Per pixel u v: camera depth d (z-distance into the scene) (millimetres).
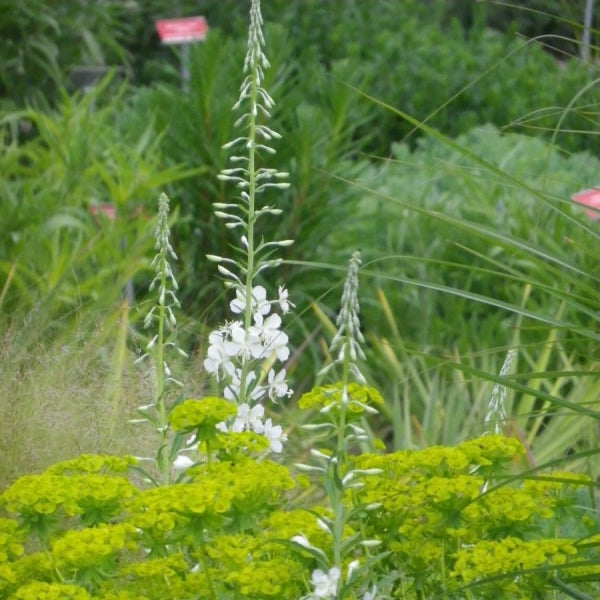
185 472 3551
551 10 19109
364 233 9375
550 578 3434
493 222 9000
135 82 16734
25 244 7766
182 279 8453
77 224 7824
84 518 3461
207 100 8648
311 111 8742
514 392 6824
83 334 5801
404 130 13875
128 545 3379
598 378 6445
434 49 14688
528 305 8109
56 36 12633
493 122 13633
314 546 3312
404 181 10039
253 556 3312
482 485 3783
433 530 3604
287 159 8594
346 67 8930
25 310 6926
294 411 6410
